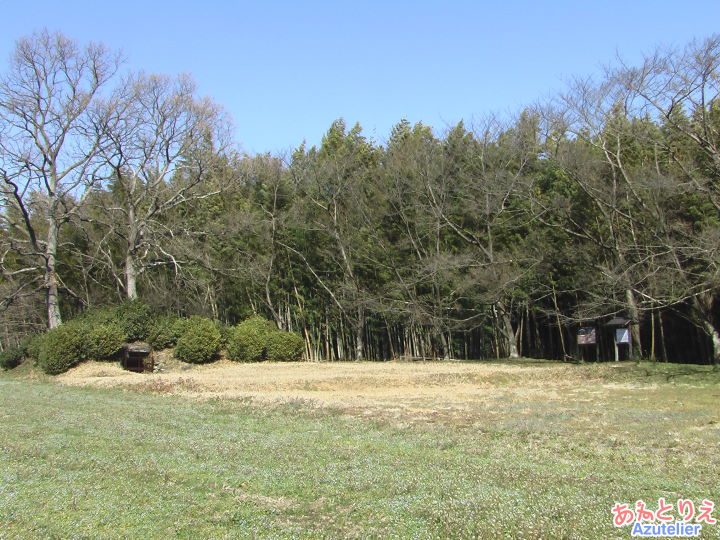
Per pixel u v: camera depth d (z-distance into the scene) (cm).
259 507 671
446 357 3403
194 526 605
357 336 3741
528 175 3147
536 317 3722
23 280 4106
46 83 3162
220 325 3198
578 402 1656
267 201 3844
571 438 1095
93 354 2700
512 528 582
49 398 1798
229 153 3650
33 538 563
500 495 696
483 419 1345
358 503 680
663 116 2380
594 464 874
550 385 2128
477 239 3281
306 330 3975
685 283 2356
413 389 2064
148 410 1514
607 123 2534
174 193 3716
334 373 2473
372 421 1323
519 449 995
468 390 2019
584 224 3070
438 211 3212
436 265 3075
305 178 3775
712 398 1675
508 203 3328
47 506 661
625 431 1167
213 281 3878
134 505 670
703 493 710
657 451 966
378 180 3591
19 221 3981
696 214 2620
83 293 4319
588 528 584
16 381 2562
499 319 3688
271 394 1903
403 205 3503
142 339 3033
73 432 1164
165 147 3475
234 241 3784
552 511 633
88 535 572
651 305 2653
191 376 2406
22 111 3067
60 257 4225
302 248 3850
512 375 2319
